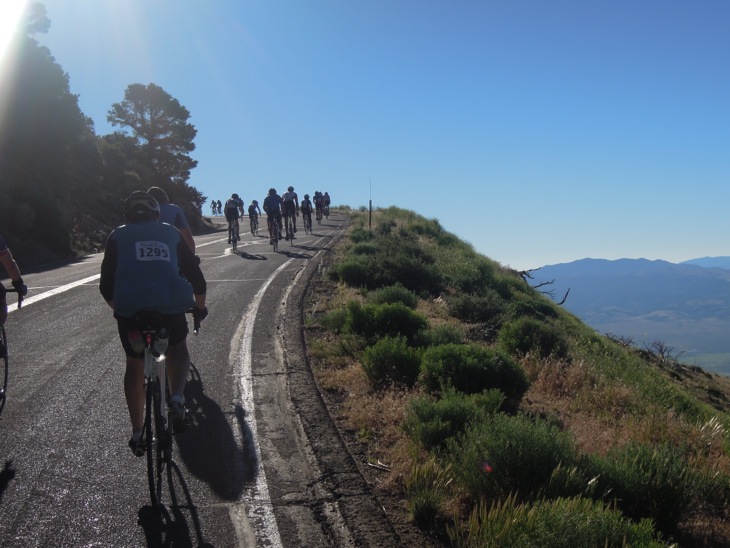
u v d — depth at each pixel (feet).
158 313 14.62
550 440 16.35
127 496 15.69
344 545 13.85
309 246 81.25
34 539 13.65
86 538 13.76
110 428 19.93
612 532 12.87
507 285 70.64
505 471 15.62
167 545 13.61
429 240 96.37
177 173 187.52
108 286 15.12
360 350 28.89
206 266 60.18
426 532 14.44
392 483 16.60
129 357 15.33
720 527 15.92
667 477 15.79
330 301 41.34
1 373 25.43
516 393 24.32
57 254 85.46
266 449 18.74
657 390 39.09
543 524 12.90
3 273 60.29
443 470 16.19
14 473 16.75
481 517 14.20
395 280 51.39
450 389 22.13
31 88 105.81
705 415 36.27
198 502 15.51
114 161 150.71
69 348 29.58
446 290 54.03
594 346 52.65
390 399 22.11
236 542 13.85
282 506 15.44
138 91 187.42
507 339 35.06
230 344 30.60
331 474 17.07
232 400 22.86
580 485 15.31
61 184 108.99
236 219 75.82
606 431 22.03
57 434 19.39
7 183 85.05
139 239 15.26
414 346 30.22
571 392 27.58
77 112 116.37
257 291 45.39
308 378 25.36
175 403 15.48
